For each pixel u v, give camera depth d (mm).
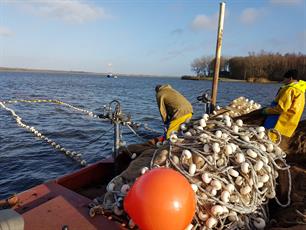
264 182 2137
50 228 1861
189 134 2377
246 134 2383
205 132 2309
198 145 2211
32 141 7750
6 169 5746
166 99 4219
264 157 2170
